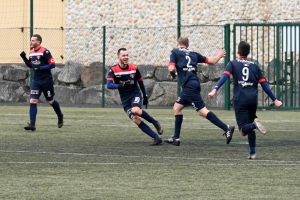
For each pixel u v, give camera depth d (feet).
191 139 98.27
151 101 183.73
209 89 177.27
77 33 223.51
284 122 131.03
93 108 172.86
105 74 192.03
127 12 217.36
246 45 75.25
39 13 225.15
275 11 197.26
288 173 64.69
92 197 52.47
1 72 200.64
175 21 209.15
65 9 227.40
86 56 222.48
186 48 91.09
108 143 91.97
